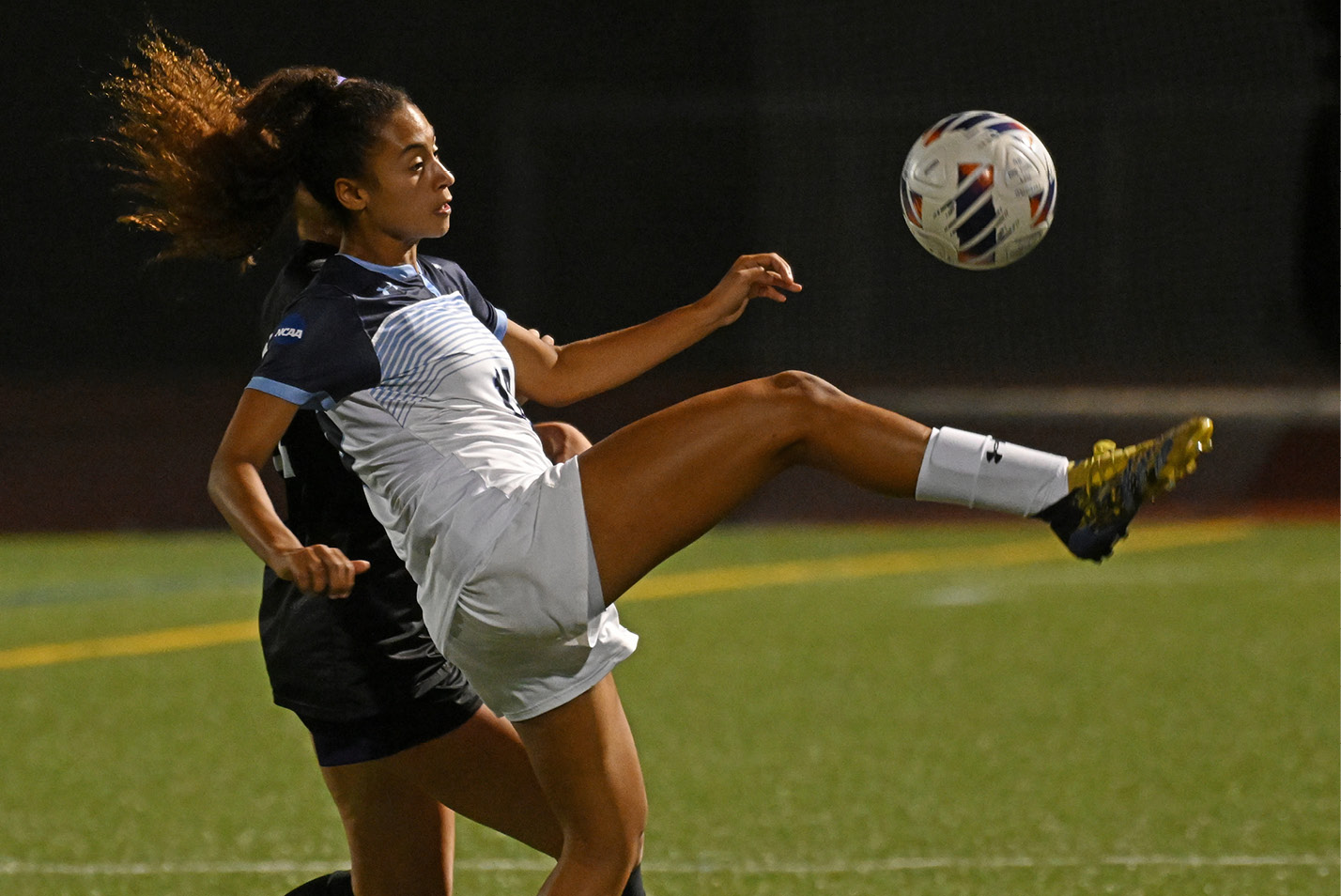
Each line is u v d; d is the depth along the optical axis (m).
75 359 74.19
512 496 10.02
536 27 80.69
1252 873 15.98
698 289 82.31
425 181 11.06
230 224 11.77
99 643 30.42
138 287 74.12
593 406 71.75
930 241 11.91
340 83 11.35
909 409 72.06
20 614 33.66
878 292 84.19
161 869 16.83
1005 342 84.25
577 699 10.33
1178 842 17.19
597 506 9.90
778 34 83.06
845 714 23.97
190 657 29.08
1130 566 37.88
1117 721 23.17
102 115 70.75
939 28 84.56
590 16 81.12
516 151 81.00
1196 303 84.38
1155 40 83.94
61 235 73.38
